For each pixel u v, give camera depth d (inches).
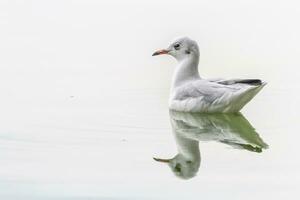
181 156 621.3
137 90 861.2
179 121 732.0
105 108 778.2
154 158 615.5
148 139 669.3
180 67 800.9
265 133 694.5
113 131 690.8
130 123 721.6
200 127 716.7
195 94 760.3
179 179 565.6
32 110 765.3
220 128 714.2
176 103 772.0
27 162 599.8
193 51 798.5
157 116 752.3
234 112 762.2
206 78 852.0
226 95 735.7
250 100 767.7
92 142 656.4
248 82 742.5
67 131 688.4
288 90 859.4
